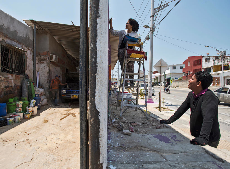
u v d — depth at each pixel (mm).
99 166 1517
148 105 9477
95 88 1460
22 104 5785
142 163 2174
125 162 2193
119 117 5250
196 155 2439
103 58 1459
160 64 7777
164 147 2783
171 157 2371
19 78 6840
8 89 6074
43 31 8523
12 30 6422
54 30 8383
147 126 4305
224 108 8844
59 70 10594
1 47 5711
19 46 6926
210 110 1570
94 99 1468
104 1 1438
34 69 8039
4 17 5918
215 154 2416
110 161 2217
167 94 19359
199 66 37719
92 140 1488
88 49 1573
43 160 2451
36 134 3682
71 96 7902
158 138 3283
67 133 3775
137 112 6383
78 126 4340
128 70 5695
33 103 5828
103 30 1443
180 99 13586
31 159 2484
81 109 1498
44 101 7812
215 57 33344
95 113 1474
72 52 13367
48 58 8688
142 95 13742
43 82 8609
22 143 3129
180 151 2605
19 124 4508
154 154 2465
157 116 5863
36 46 8578
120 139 3191
